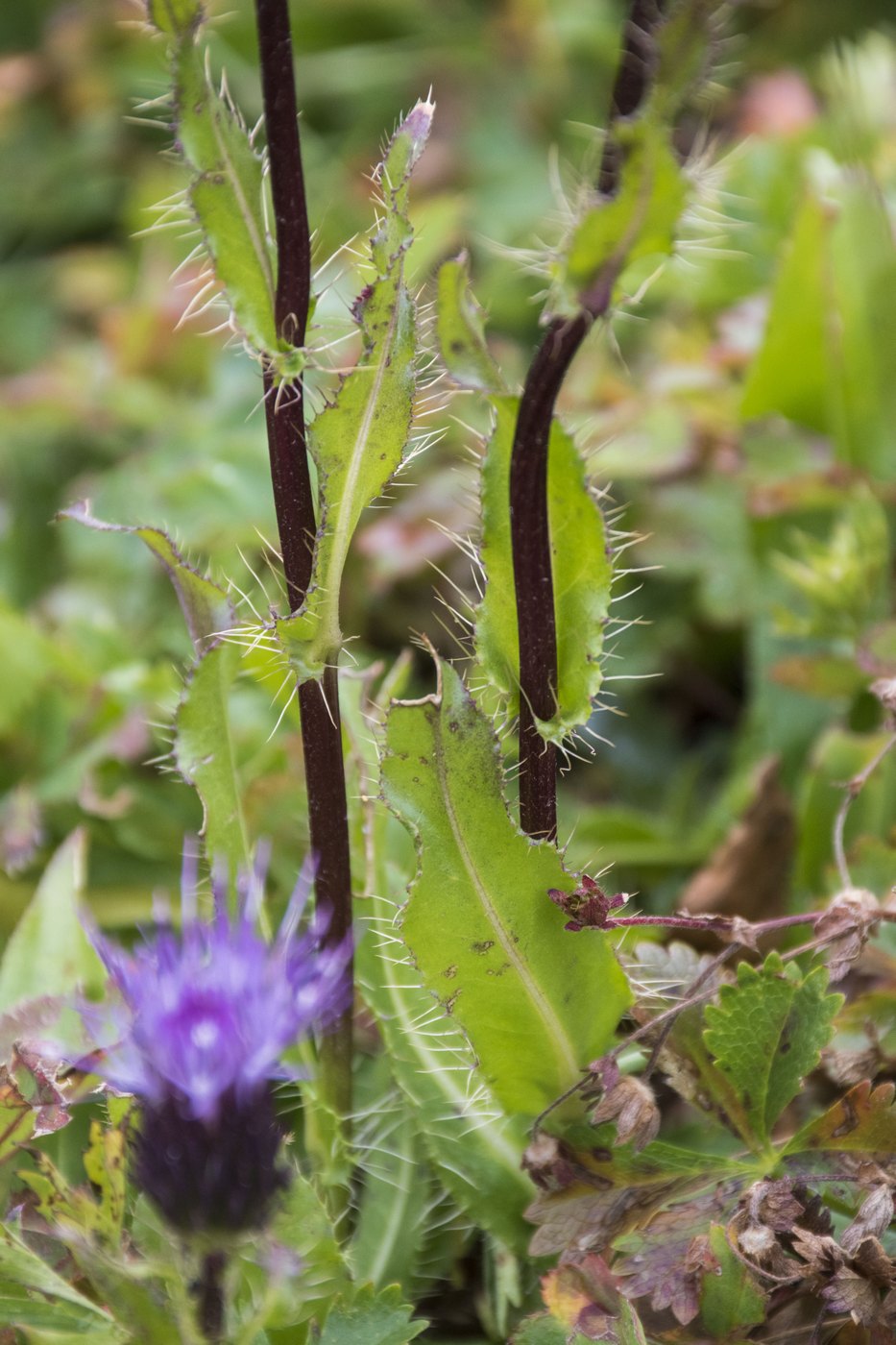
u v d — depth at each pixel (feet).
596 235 2.15
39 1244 2.29
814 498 2.85
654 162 2.13
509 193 4.39
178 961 2.19
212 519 3.13
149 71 5.00
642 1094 2.28
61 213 4.99
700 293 3.45
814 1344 2.27
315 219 4.21
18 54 5.55
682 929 2.56
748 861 2.59
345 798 2.31
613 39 4.77
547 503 2.24
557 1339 2.28
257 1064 2.16
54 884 2.50
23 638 2.79
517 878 2.26
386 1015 2.39
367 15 5.06
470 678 2.39
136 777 2.77
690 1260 2.26
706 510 3.10
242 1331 2.18
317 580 2.26
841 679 2.71
